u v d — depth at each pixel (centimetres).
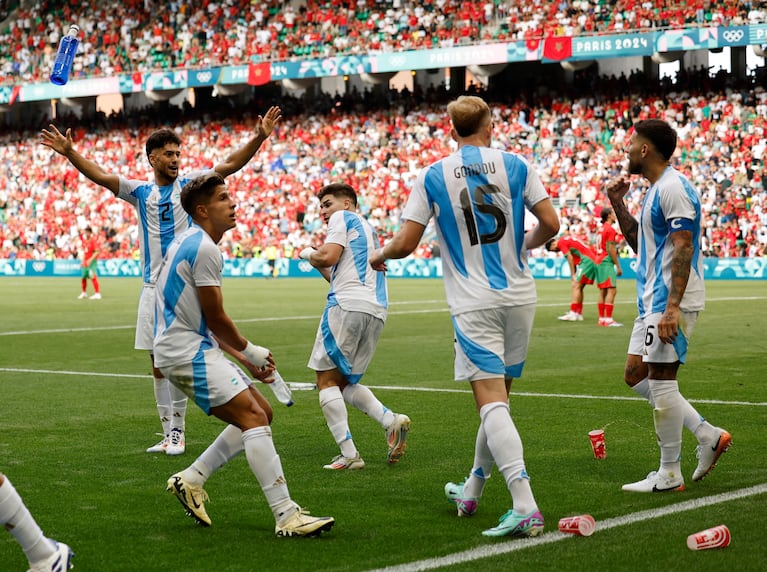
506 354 738
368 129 5841
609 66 5600
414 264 5238
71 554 599
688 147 4978
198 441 1082
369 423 1181
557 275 4838
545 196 731
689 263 792
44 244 6375
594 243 4856
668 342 797
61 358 1877
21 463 964
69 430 1143
